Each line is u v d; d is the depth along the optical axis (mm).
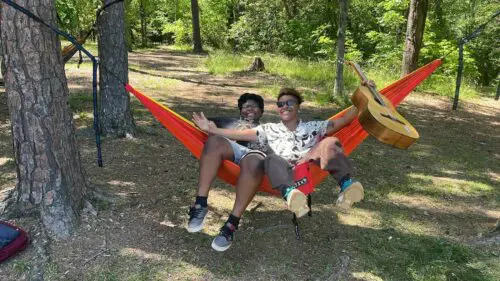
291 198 3211
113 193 4520
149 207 4367
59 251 3506
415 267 3652
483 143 8352
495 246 4082
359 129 4117
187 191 4871
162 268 3418
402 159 6832
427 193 5492
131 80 11914
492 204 5289
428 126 9383
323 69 14875
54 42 3654
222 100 10203
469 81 15539
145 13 29078
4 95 9344
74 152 3908
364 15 22703
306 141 3779
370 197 5184
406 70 13805
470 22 20078
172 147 6414
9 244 3359
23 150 3658
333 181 5555
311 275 3469
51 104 3660
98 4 9398
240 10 28625
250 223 4277
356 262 3686
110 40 6289
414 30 13523
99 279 3232
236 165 3697
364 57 21984
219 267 3492
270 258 3668
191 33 28688
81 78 11703
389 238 4129
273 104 10141
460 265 3713
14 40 3480
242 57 18156
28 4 3445
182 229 4016
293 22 23344
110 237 3750
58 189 3744
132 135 6637
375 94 3578
